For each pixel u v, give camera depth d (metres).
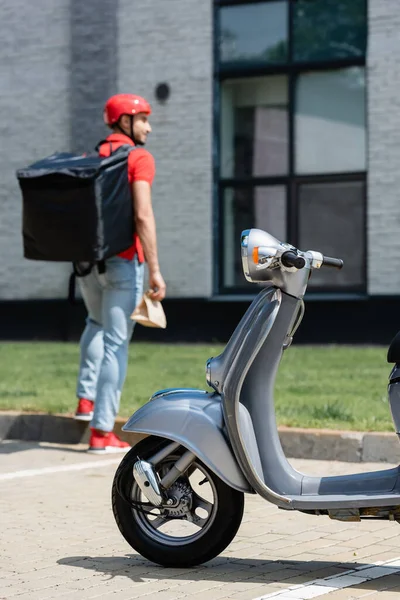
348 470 11.16
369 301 24.53
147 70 26.95
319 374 17.27
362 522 9.02
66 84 27.84
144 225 11.82
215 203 26.48
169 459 7.42
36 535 8.56
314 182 25.78
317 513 7.02
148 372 17.83
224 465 7.13
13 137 28.34
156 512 7.50
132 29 27.11
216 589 6.86
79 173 11.53
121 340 12.30
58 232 11.73
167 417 7.27
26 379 17.44
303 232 25.91
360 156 25.39
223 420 7.21
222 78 26.48
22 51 28.27
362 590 6.79
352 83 25.44
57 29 27.92
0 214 28.30
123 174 11.81
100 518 9.23
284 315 7.19
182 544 7.38
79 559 7.74
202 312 25.95
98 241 11.65
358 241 25.34
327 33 25.61
